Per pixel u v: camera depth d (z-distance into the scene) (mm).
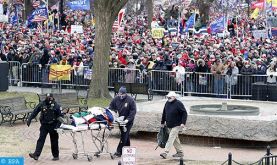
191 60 70188
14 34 95688
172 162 39031
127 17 147000
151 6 117688
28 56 76438
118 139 46688
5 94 68125
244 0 174375
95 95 66938
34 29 104438
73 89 72875
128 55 74875
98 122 39781
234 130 43906
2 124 51781
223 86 67438
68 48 80562
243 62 68125
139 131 47719
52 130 38969
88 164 38281
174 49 79250
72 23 118562
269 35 98625
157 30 92500
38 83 74812
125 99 40656
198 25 107125
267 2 106812
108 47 67438
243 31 107812
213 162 38938
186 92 68938
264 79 66062
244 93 66812
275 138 43875
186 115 39844
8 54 78438
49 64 72875
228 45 82938
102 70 67062
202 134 44688
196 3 125062
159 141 40594
